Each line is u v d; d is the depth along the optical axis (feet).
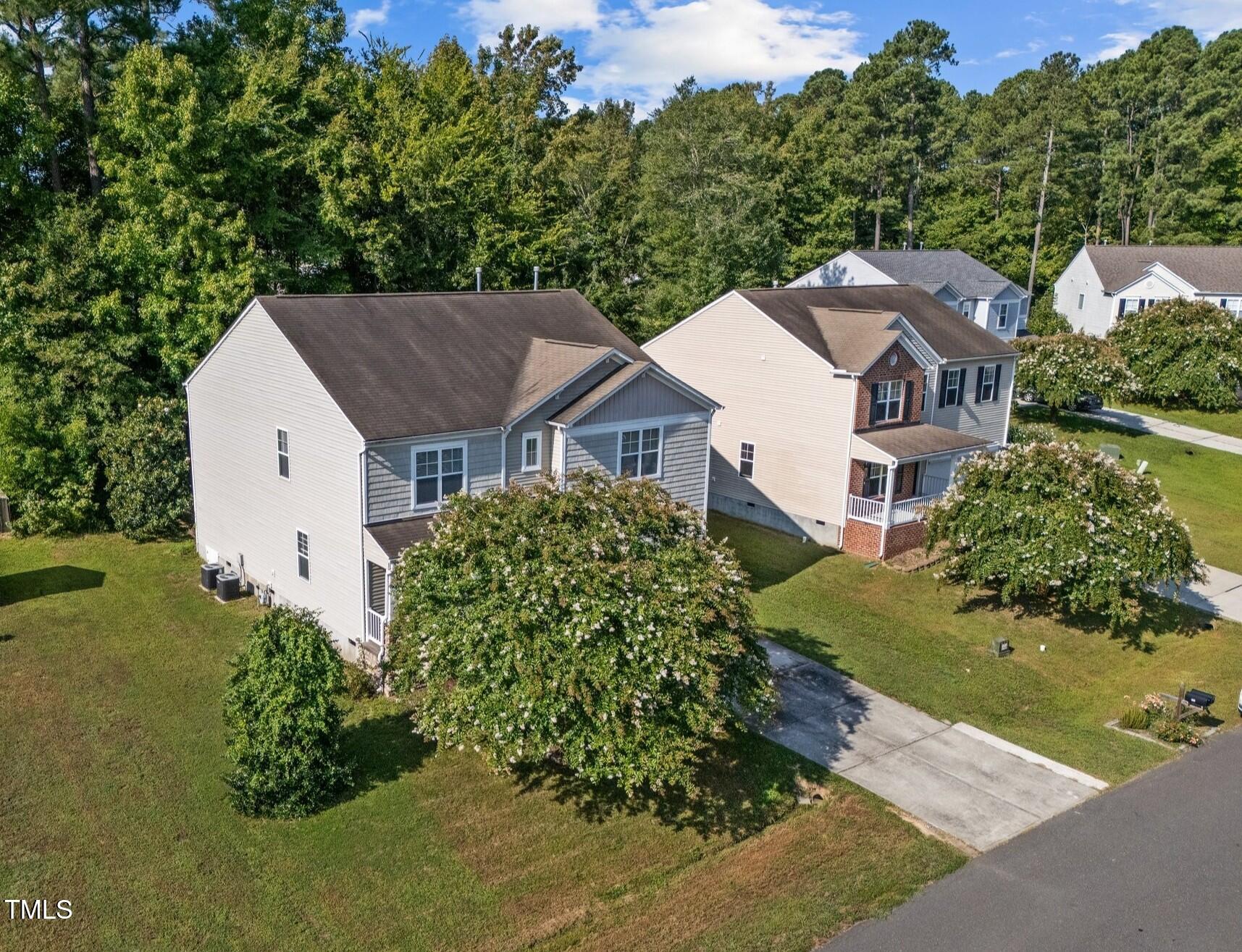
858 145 224.53
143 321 100.12
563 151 192.75
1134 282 174.91
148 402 93.45
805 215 205.05
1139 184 237.86
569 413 69.92
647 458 75.92
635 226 170.19
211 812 48.47
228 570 82.84
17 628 70.95
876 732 58.75
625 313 158.51
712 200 155.84
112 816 47.80
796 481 96.68
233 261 99.96
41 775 51.19
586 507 50.67
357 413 62.75
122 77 98.43
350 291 111.14
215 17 110.83
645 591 46.85
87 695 60.54
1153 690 65.62
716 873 44.65
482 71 206.08
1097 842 47.50
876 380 91.76
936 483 101.09
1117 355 132.57
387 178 115.96
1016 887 43.68
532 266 135.95
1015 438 119.55
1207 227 225.97
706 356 104.37
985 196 235.20
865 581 84.23
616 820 48.85
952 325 111.75
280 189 110.52
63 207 99.66
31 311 94.99
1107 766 55.36
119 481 91.40
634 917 41.47
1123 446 127.95
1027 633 74.18
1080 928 40.88
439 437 64.95
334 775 49.73
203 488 85.25
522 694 44.45
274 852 45.37
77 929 39.75
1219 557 92.17
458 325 77.10
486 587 47.85
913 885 43.68
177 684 62.39
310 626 51.49
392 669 52.37
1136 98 242.17
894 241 241.76
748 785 52.21
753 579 84.33
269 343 70.23
